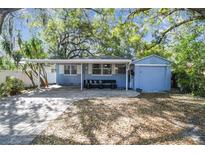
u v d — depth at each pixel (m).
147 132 7.66
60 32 29.94
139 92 19.62
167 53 23.17
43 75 25.06
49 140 6.82
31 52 24.19
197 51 15.80
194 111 11.21
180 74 20.05
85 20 28.03
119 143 6.59
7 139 6.88
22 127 8.21
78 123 8.74
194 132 7.72
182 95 17.62
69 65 25.70
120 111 11.00
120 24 17.39
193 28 15.98
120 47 31.53
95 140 6.84
